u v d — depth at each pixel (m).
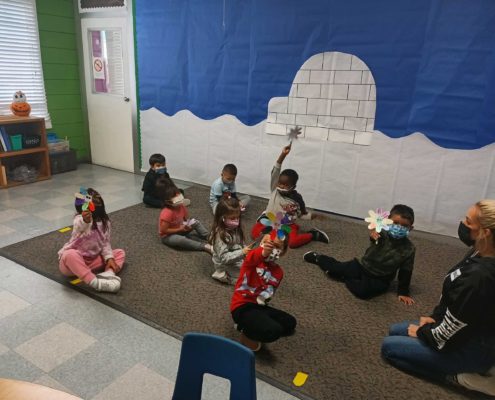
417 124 2.98
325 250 2.86
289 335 1.90
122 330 1.91
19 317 1.98
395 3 2.85
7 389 0.86
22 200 3.71
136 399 1.50
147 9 3.97
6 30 4.02
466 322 1.38
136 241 2.89
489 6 2.58
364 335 1.92
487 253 1.39
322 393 1.56
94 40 4.52
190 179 4.29
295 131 3.27
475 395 1.58
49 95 4.56
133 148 4.60
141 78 4.25
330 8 3.08
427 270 2.62
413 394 1.58
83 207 2.21
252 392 0.99
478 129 2.79
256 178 3.84
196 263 2.58
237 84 3.68
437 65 2.82
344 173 3.37
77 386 1.56
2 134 3.97
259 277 1.73
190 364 1.05
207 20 3.66
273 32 3.36
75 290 2.23
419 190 3.10
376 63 3.02
